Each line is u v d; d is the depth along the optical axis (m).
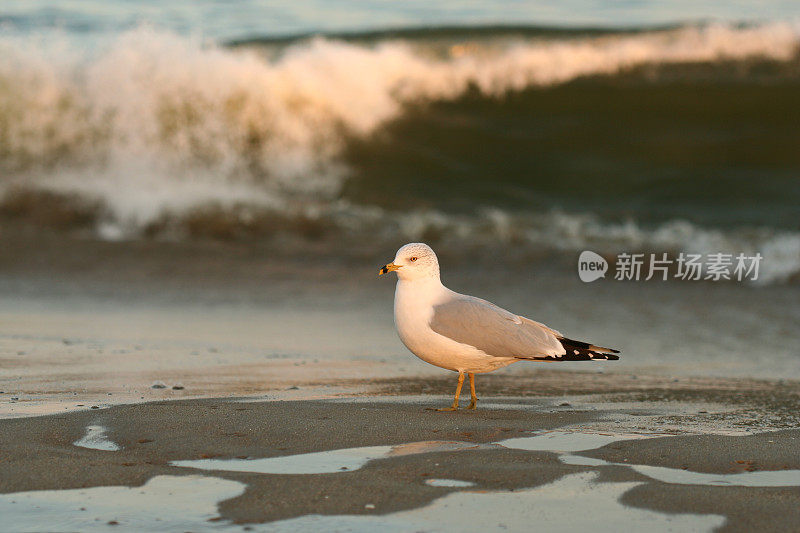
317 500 4.61
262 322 11.46
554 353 6.77
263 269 14.50
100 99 19.23
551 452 5.52
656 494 4.72
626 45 22.34
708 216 17.19
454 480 4.93
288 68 20.22
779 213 17.31
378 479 4.93
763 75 21.50
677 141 20.12
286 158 19.16
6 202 16.97
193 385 7.66
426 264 6.93
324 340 10.41
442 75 21.23
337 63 20.69
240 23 25.28
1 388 7.34
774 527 4.27
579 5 26.72
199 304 12.52
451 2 27.41
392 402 7.17
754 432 6.23
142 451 5.45
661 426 6.39
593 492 4.75
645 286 13.37
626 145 20.12
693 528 4.27
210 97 19.42
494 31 23.08
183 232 16.41
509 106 20.86
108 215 16.83
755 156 19.80
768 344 10.37
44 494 4.68
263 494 4.69
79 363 8.56
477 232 16.05
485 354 6.77
